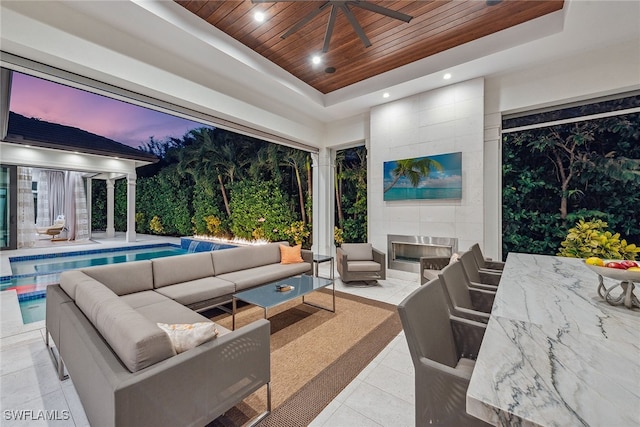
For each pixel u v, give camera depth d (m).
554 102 3.59
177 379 1.22
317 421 1.60
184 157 9.40
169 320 2.14
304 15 2.93
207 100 3.58
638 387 0.67
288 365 2.18
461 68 3.69
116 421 1.04
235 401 1.46
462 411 0.94
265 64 3.76
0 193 6.96
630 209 3.34
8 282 4.77
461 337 1.42
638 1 2.46
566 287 1.61
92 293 1.76
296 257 4.23
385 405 1.72
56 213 10.95
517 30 3.19
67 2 2.40
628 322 1.09
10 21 2.16
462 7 2.87
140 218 11.89
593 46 3.20
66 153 7.41
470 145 4.02
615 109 3.35
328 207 6.13
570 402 0.63
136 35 2.87
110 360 1.24
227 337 1.45
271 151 6.94
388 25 3.14
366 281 4.59
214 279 3.29
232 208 7.99
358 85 4.57
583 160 3.62
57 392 1.82
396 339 2.61
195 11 2.87
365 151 5.95
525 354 0.85
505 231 4.18
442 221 4.29
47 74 2.54
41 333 2.65
